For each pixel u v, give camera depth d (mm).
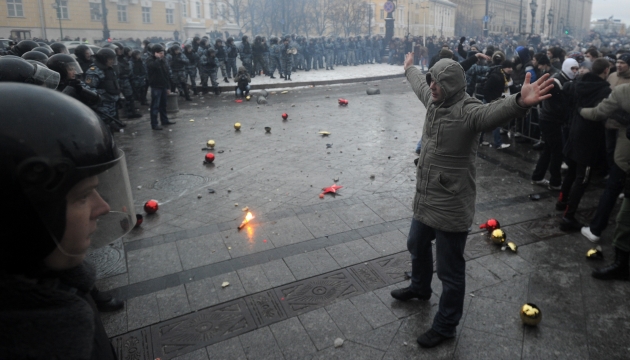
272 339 3176
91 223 875
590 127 4594
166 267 4137
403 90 17578
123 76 11422
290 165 7270
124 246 4543
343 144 8625
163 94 10297
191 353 3043
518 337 3182
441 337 3088
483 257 4336
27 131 714
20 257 739
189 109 12969
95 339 902
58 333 720
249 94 15648
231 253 4395
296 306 3551
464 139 2785
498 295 3705
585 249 4508
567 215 4941
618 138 4312
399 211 5398
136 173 6941
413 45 28734
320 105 13617
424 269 3398
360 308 3520
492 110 2518
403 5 62094
